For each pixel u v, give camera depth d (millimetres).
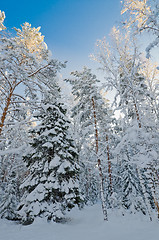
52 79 9008
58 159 9016
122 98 9664
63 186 8758
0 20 8656
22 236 5805
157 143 7352
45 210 7957
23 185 9008
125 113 9797
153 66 10375
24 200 8836
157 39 4059
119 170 18328
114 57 9266
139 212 12039
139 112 9320
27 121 8141
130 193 14602
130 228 7422
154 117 9242
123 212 11273
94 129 12148
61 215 7867
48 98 9789
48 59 7816
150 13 4566
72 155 10461
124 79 9648
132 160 8141
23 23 10047
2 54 6566
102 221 9500
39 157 9234
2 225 8148
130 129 7602
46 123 10438
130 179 15516
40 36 10078
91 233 6457
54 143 9188
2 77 7941
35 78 8984
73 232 6535
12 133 8688
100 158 11344
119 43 8922
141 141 7496
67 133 10742
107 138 15273
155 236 5176
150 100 9641
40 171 9297
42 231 6410
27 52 7324
